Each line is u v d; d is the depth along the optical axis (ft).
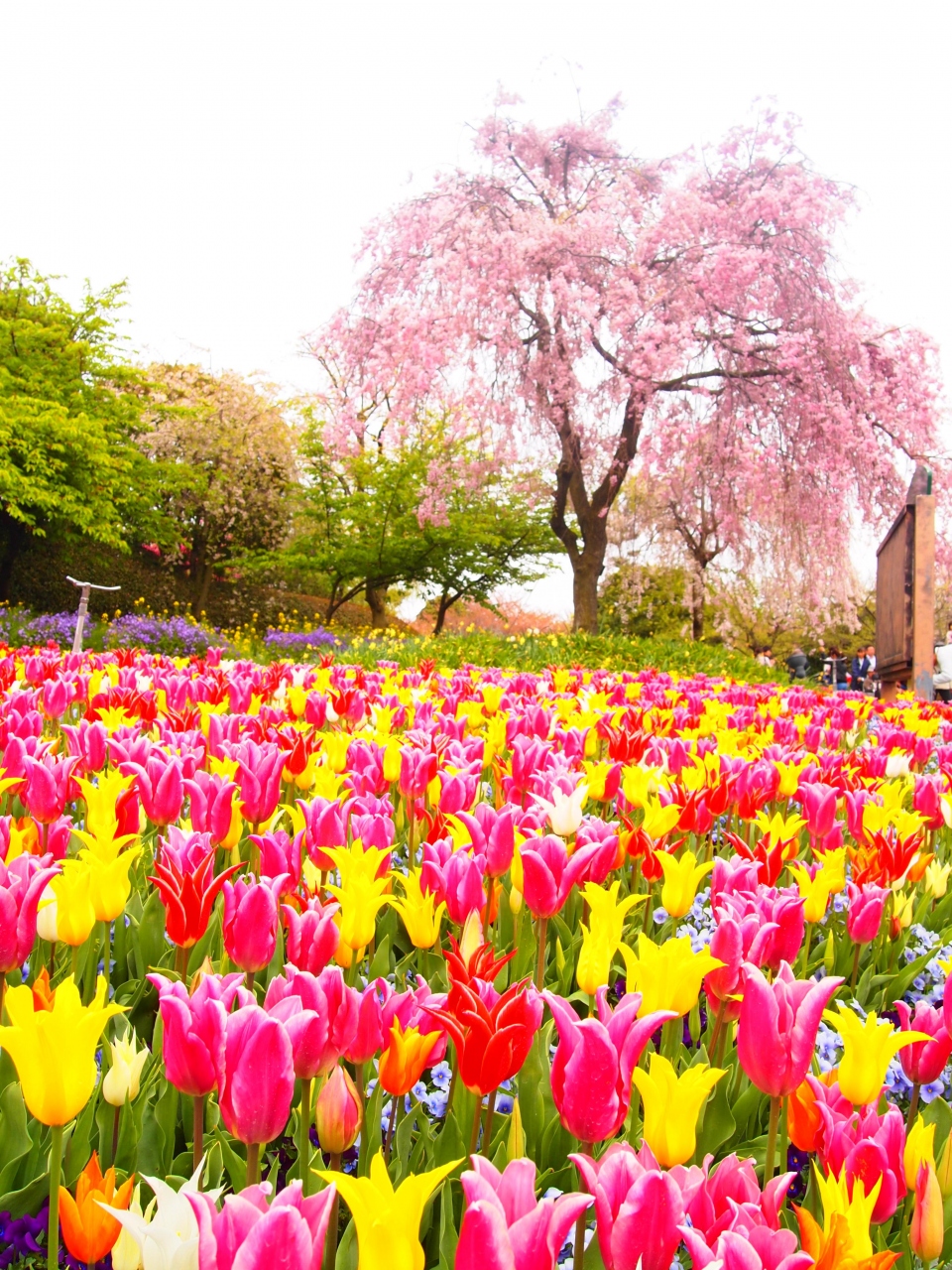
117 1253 3.20
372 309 75.46
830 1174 3.77
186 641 66.39
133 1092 5.04
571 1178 5.22
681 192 67.05
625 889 9.21
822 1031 7.27
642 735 12.16
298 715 15.88
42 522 77.82
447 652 51.08
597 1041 3.90
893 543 34.40
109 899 6.22
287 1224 2.60
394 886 8.66
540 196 75.61
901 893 8.74
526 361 71.05
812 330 69.05
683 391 70.85
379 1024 4.74
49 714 14.32
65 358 77.77
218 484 105.60
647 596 120.88
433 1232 5.20
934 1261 4.31
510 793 10.33
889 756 15.70
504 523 106.93
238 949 5.57
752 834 11.55
